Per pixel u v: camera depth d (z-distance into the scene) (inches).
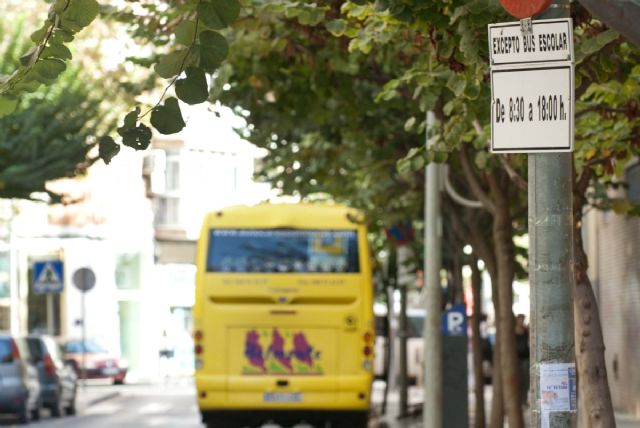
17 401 1214.3
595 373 464.1
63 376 1385.3
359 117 829.2
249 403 930.7
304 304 936.3
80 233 2546.8
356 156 890.1
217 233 946.7
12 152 1136.2
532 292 304.7
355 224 946.7
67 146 1161.4
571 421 301.4
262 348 935.0
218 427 955.3
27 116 1137.4
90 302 2564.0
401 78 512.4
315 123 869.2
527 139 299.6
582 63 429.1
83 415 1411.2
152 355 2696.9
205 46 327.0
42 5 1294.3
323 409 930.1
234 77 764.0
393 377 1920.5
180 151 2842.0
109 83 1222.3
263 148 948.0
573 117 297.0
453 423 842.2
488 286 2723.9
